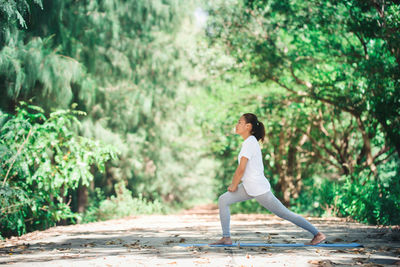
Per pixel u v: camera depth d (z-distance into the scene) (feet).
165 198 92.32
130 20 68.18
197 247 21.31
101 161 38.63
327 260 16.84
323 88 54.65
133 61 68.59
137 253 20.24
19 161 32.50
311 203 64.18
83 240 26.48
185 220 47.11
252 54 57.52
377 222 37.27
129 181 81.82
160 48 75.87
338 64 53.26
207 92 80.59
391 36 39.83
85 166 37.32
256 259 17.67
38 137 34.63
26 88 39.52
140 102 69.41
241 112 69.92
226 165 98.78
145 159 82.64
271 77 57.93
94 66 55.62
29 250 22.02
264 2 52.26
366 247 20.79
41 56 40.37
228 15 59.26
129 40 68.39
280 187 83.51
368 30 42.22
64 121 36.55
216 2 59.82
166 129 84.58
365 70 43.75
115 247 22.75
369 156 58.49
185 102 88.17
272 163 76.23
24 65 39.37
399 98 42.14
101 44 59.06
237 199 21.21
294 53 54.70
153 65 72.90
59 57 43.65
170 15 72.79
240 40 57.98
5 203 30.68
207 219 47.96
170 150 90.33
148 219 52.75
